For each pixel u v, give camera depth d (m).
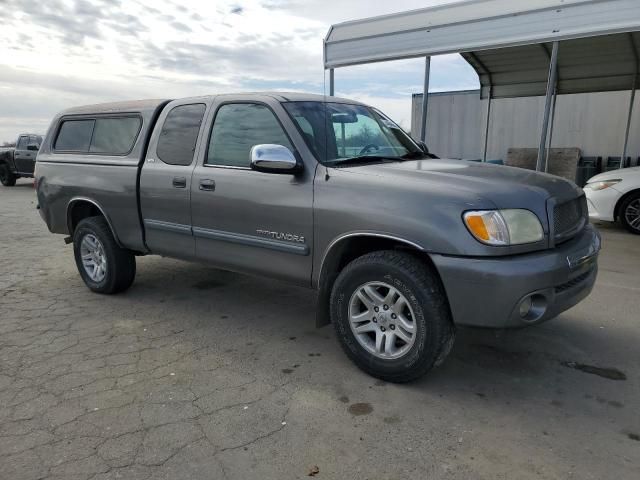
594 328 4.20
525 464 2.50
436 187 3.07
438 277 3.08
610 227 8.92
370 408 3.03
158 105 4.75
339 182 3.38
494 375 3.43
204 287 5.53
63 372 3.52
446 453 2.59
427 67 9.20
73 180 5.20
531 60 11.29
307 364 3.64
